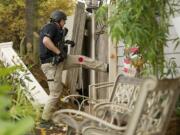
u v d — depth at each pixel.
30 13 18.19
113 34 8.19
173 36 10.17
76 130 6.73
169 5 8.90
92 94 13.83
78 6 18.25
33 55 18.12
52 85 12.52
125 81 8.53
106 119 7.61
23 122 1.92
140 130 5.38
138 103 5.17
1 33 22.08
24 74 10.44
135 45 8.70
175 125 7.47
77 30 18.05
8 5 21.58
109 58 13.68
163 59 8.88
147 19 8.40
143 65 9.20
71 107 14.20
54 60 12.54
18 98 7.73
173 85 5.45
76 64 13.67
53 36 12.66
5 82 8.17
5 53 15.38
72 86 17.97
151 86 5.02
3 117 2.08
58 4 21.00
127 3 8.38
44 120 11.75
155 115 5.51
